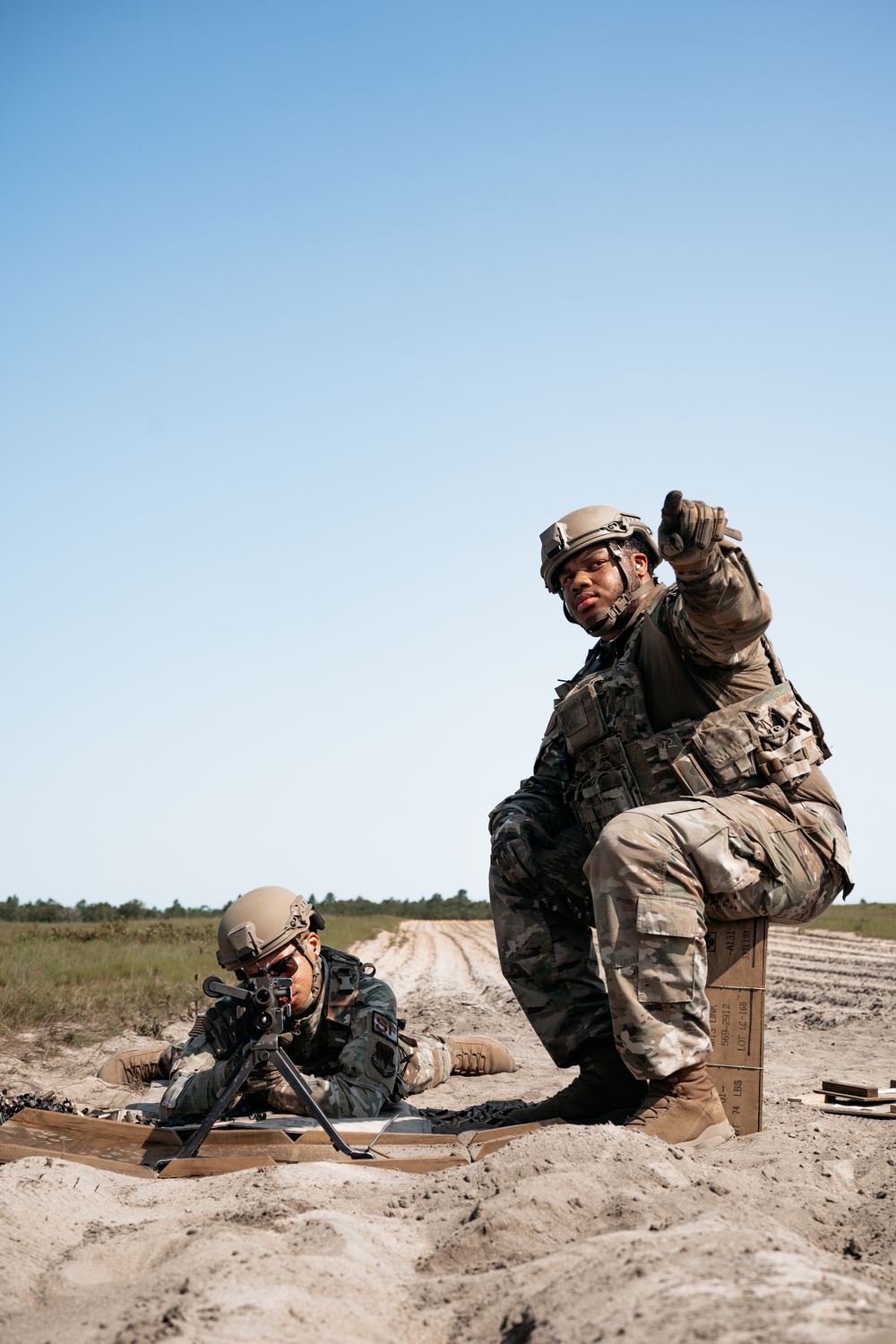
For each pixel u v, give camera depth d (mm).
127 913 53406
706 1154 3746
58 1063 7055
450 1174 3299
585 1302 2014
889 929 25016
